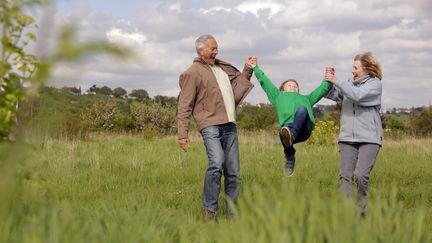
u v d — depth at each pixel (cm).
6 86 322
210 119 616
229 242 284
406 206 668
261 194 288
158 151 1434
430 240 318
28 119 207
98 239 314
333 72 623
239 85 654
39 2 307
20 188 297
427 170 1096
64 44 164
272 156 1365
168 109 4312
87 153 1330
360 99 603
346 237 271
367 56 631
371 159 616
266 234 267
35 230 253
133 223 376
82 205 540
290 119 670
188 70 623
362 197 543
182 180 905
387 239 294
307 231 279
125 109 4356
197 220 547
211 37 630
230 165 627
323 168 1077
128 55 159
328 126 2033
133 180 878
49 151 1176
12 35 327
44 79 170
